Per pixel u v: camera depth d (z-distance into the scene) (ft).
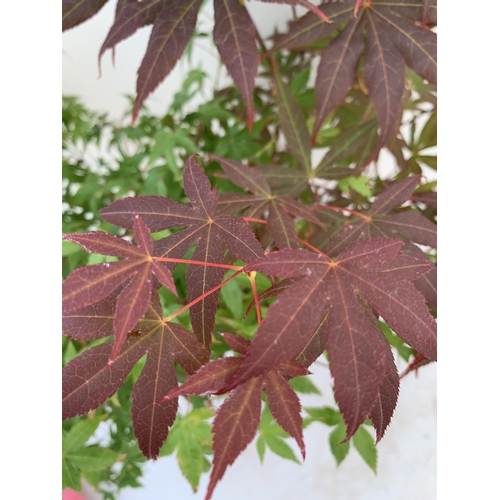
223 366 0.46
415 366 0.58
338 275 0.48
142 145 1.14
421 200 0.80
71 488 0.80
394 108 0.67
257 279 0.84
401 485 1.24
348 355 0.45
